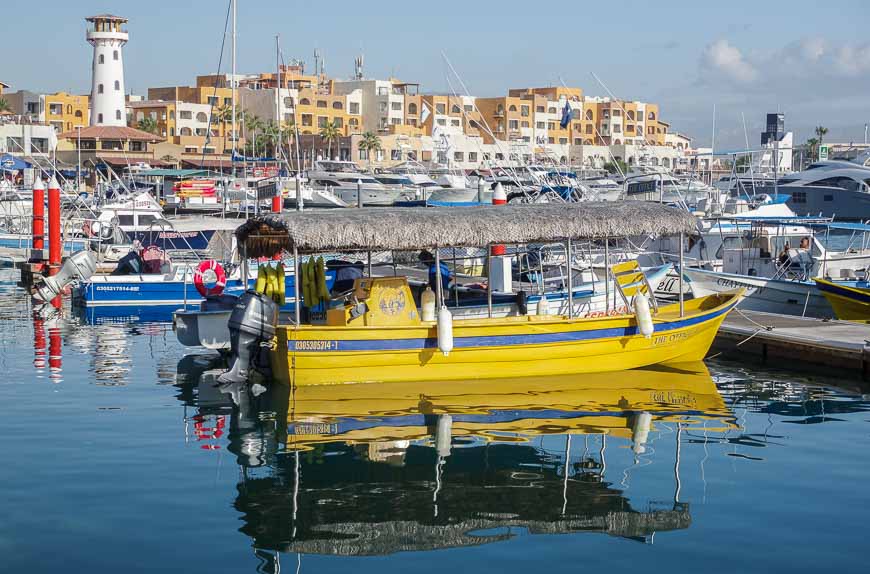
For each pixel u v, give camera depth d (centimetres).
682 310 2000
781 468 1316
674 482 1255
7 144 9819
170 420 1580
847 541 1044
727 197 3991
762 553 1013
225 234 3381
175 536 1059
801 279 2988
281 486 1237
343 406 1672
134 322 2798
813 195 7156
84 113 12212
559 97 14812
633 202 1978
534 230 1812
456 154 11162
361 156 11675
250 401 1712
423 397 1738
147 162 9919
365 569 978
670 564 986
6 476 1262
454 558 1005
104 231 4256
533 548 1034
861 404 1722
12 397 1748
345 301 1873
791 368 2058
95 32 10656
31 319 2847
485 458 1366
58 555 1002
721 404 1712
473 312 2114
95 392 1795
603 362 1939
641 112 14938
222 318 2155
